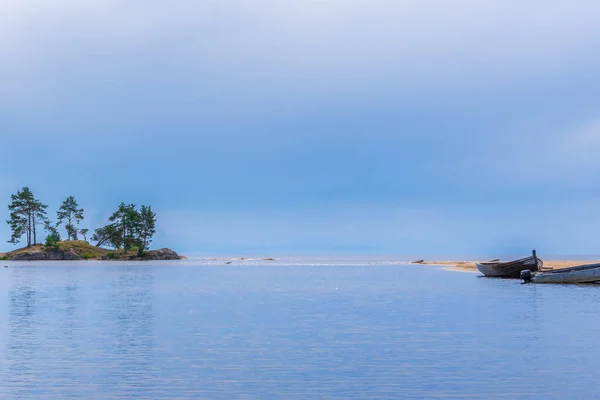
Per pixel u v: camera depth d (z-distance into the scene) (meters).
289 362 22.80
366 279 86.38
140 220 196.75
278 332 30.56
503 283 70.50
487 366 21.75
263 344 26.83
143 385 19.50
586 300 46.75
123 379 20.28
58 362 23.09
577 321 33.66
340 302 47.94
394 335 29.12
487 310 39.91
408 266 152.12
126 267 141.50
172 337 29.11
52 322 35.38
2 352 25.19
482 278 83.62
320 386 19.23
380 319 35.69
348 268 138.38
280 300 50.41
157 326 33.28
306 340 27.89
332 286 70.19
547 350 24.64
